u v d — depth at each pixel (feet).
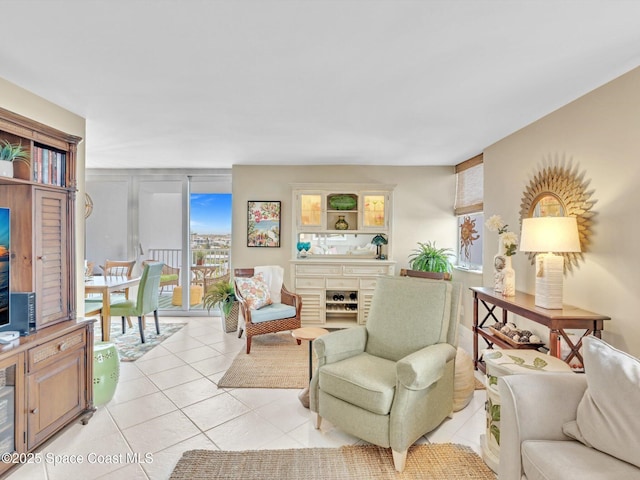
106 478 6.17
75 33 5.72
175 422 7.99
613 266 7.43
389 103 8.75
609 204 7.54
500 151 12.00
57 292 7.63
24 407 6.24
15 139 7.08
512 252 10.06
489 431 6.72
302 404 8.81
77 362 7.61
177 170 17.60
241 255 16.84
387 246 16.29
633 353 6.98
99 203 17.85
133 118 9.87
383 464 6.59
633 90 6.98
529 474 4.77
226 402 8.95
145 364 11.50
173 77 7.33
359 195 15.99
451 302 8.11
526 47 6.13
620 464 4.33
